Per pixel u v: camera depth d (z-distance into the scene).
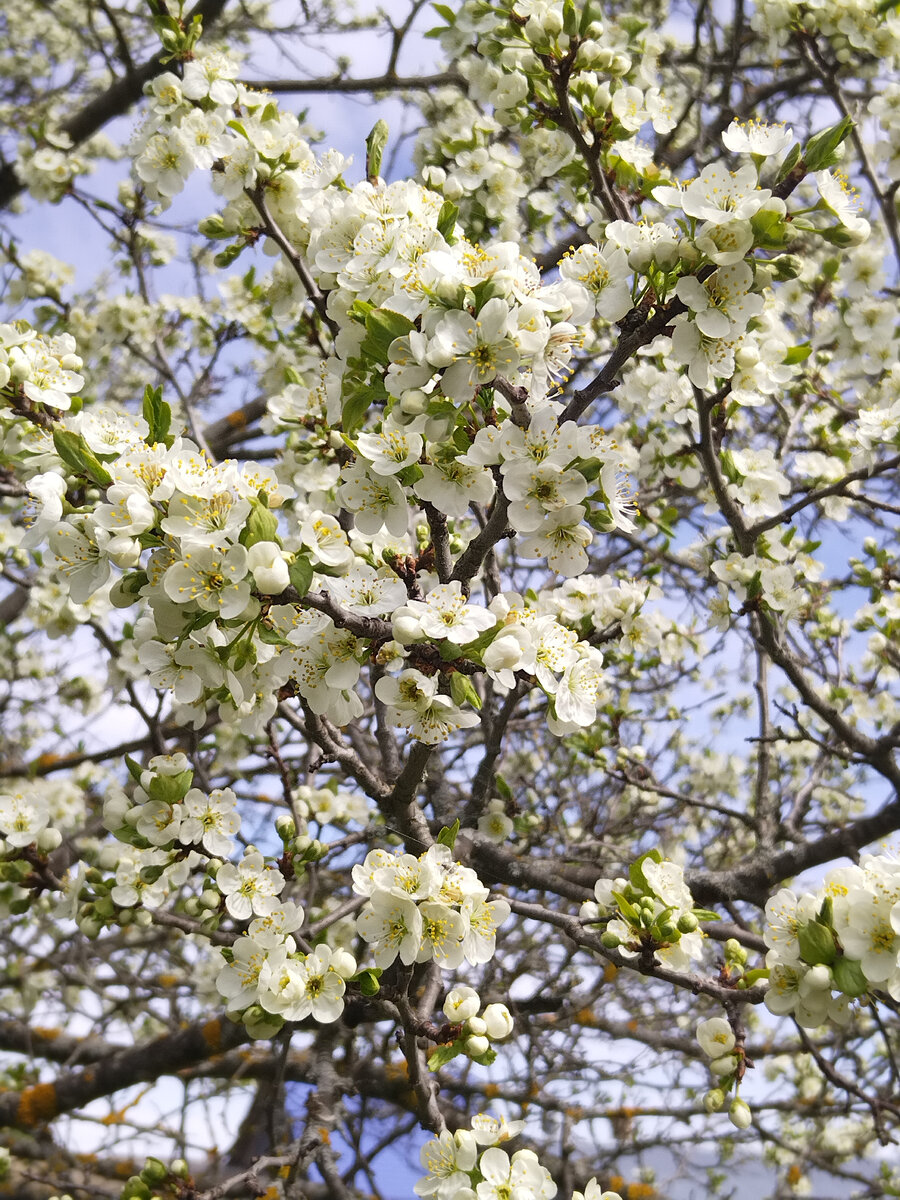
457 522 0.63
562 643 0.40
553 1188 0.38
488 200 0.64
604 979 0.72
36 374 0.42
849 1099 0.80
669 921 0.41
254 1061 0.77
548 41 0.49
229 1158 0.79
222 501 0.34
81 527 0.38
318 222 0.42
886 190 0.67
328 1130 0.55
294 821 0.50
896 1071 0.50
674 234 0.37
